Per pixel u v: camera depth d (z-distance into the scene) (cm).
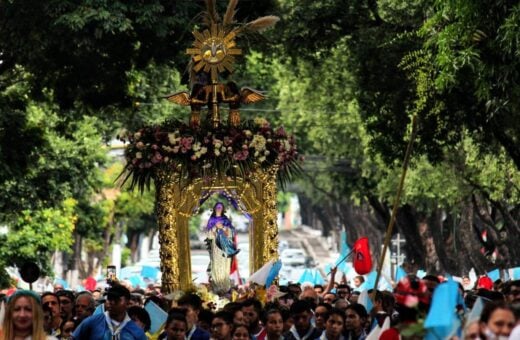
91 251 11675
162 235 3897
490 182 6869
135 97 5491
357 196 9588
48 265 7856
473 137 4834
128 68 4959
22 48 4603
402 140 5166
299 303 2947
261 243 3897
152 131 3881
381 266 2339
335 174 9775
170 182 3881
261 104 9475
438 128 4825
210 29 3916
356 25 5325
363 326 2903
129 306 2889
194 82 3912
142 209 12231
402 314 1948
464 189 7069
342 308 2919
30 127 5247
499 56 3516
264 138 3875
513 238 7225
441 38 3512
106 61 4916
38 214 7594
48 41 4556
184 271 3900
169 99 3897
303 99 8012
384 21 5212
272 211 3906
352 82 6275
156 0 4497
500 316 1780
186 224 3903
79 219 9356
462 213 7481
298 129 9450
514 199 6938
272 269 3662
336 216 15550
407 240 8988
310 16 5306
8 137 5169
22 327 2100
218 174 3878
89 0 4412
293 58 5675
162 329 2950
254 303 3050
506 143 4544
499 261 7312
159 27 4528
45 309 2870
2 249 7488
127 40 4803
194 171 3869
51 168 6291
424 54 4081
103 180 9412
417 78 3956
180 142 3828
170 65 4978
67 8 4453
